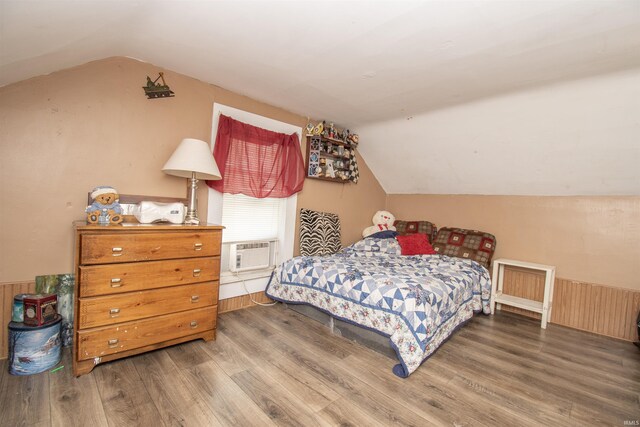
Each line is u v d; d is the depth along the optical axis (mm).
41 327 1771
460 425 1543
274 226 3393
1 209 1836
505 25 1589
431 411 1642
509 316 3309
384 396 1753
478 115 2850
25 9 1154
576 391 1897
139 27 1745
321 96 2799
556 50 1815
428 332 2037
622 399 1830
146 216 2096
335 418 1545
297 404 1637
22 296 1854
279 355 2152
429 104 2850
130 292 1896
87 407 1517
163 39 1898
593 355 2424
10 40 1344
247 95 2895
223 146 2697
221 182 2717
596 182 2895
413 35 1719
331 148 3729
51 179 1973
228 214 3021
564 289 3127
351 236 4164
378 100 2818
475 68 2096
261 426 1458
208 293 2260
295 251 3465
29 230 1926
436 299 2205
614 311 2855
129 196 2262
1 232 1845
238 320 2734
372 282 2340
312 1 1447
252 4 1492
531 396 1825
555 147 2773
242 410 1563
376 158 4164
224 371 1907
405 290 2158
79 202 2076
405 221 4367
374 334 2297
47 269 1997
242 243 2980
